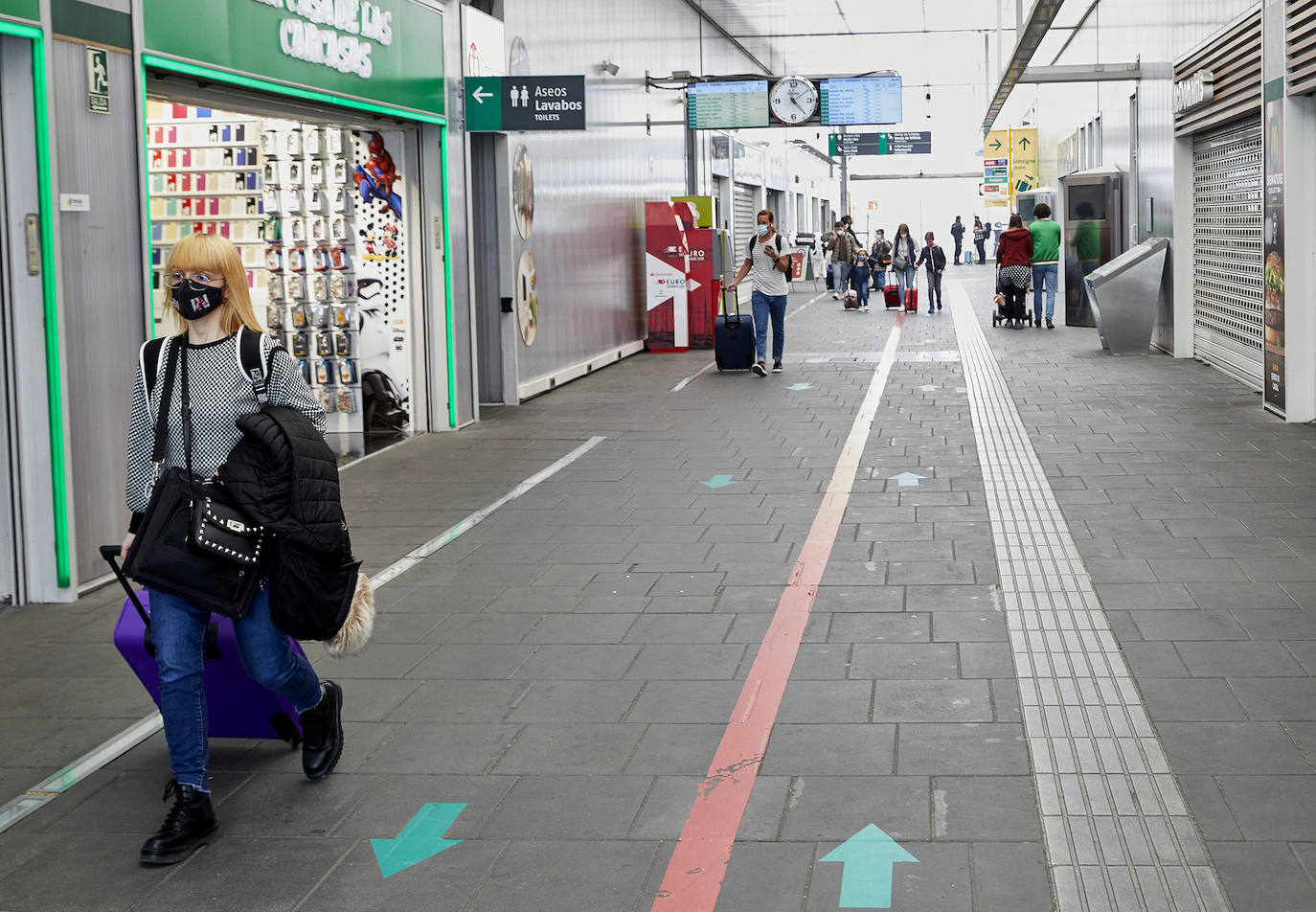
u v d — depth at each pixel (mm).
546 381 14227
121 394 6770
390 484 9023
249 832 3824
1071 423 10383
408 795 4023
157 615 3787
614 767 4152
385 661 5266
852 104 21125
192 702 3752
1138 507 7383
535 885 3430
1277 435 9484
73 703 4957
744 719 4492
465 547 7105
